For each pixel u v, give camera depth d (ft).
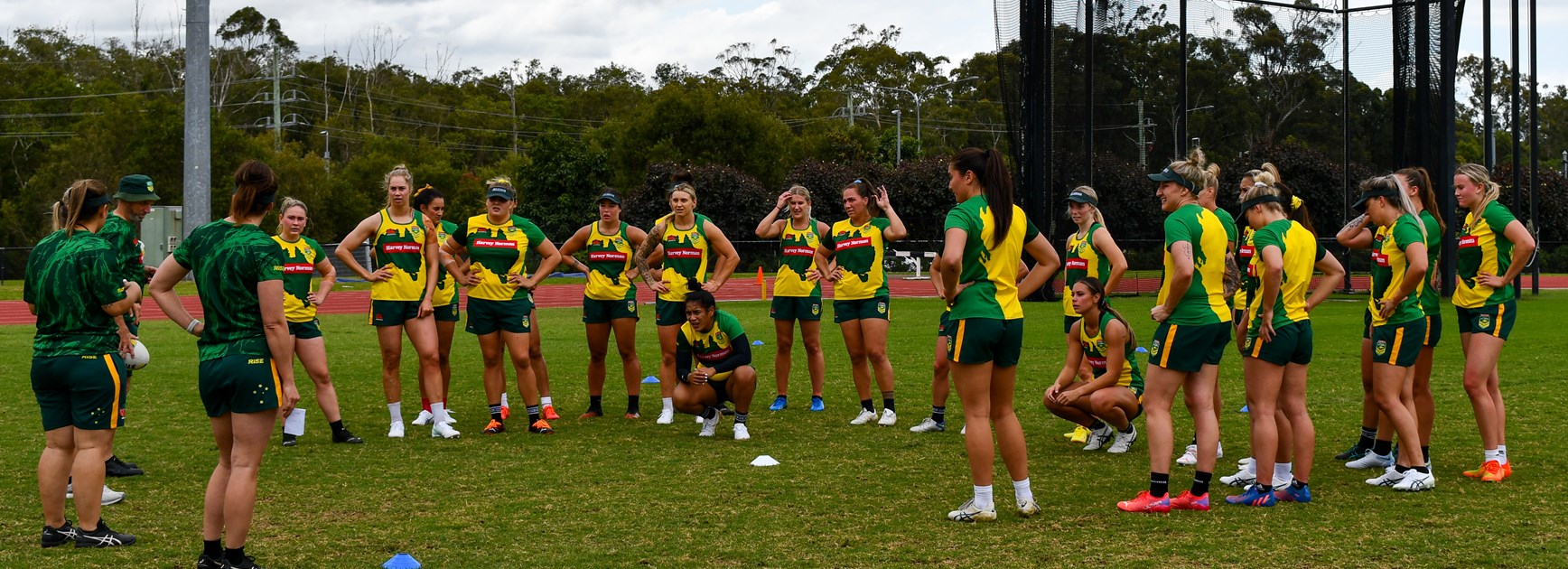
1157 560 14.92
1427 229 20.52
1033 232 17.30
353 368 38.78
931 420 26.20
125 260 18.16
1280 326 18.02
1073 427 26.40
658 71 315.58
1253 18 72.49
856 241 27.02
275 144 181.06
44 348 15.66
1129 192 70.59
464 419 28.40
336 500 18.85
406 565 14.70
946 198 136.56
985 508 17.24
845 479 20.59
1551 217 122.11
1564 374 34.32
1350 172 72.69
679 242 27.25
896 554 15.33
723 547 15.72
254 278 14.34
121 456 22.80
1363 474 21.01
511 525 17.11
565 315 64.54
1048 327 51.67
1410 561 14.76
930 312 63.05
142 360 20.92
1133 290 72.69
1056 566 14.67
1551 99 263.29
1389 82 70.74
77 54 256.32
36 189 148.15
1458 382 32.65
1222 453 23.18
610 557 15.23
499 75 292.81
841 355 42.09
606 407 30.50
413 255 25.85
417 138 247.70
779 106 279.69
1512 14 72.84
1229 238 20.83
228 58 254.68
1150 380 18.02
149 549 15.74
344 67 272.51
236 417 14.34
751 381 24.73
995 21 69.67
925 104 272.92
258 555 15.44
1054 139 68.49
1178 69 70.38
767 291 90.12
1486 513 17.53
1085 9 67.46
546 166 151.74
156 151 144.25
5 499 18.84
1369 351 21.63
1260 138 72.74
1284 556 15.06
